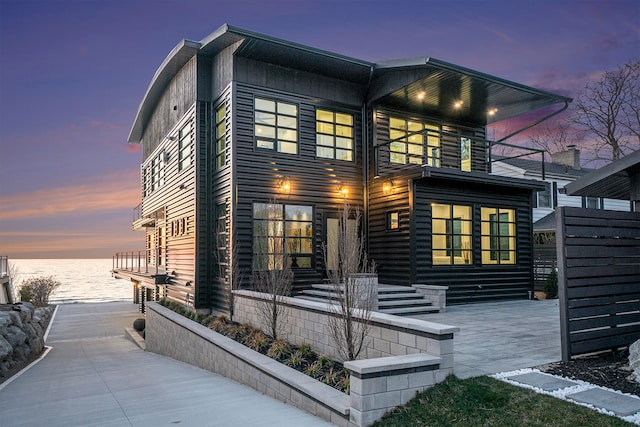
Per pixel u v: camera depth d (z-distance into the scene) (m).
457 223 12.82
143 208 21.39
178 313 13.37
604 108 24.06
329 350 6.85
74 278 92.62
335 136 13.17
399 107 13.96
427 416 4.39
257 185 11.77
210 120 13.11
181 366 10.23
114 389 7.20
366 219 13.38
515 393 4.64
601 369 5.46
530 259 14.16
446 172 11.77
